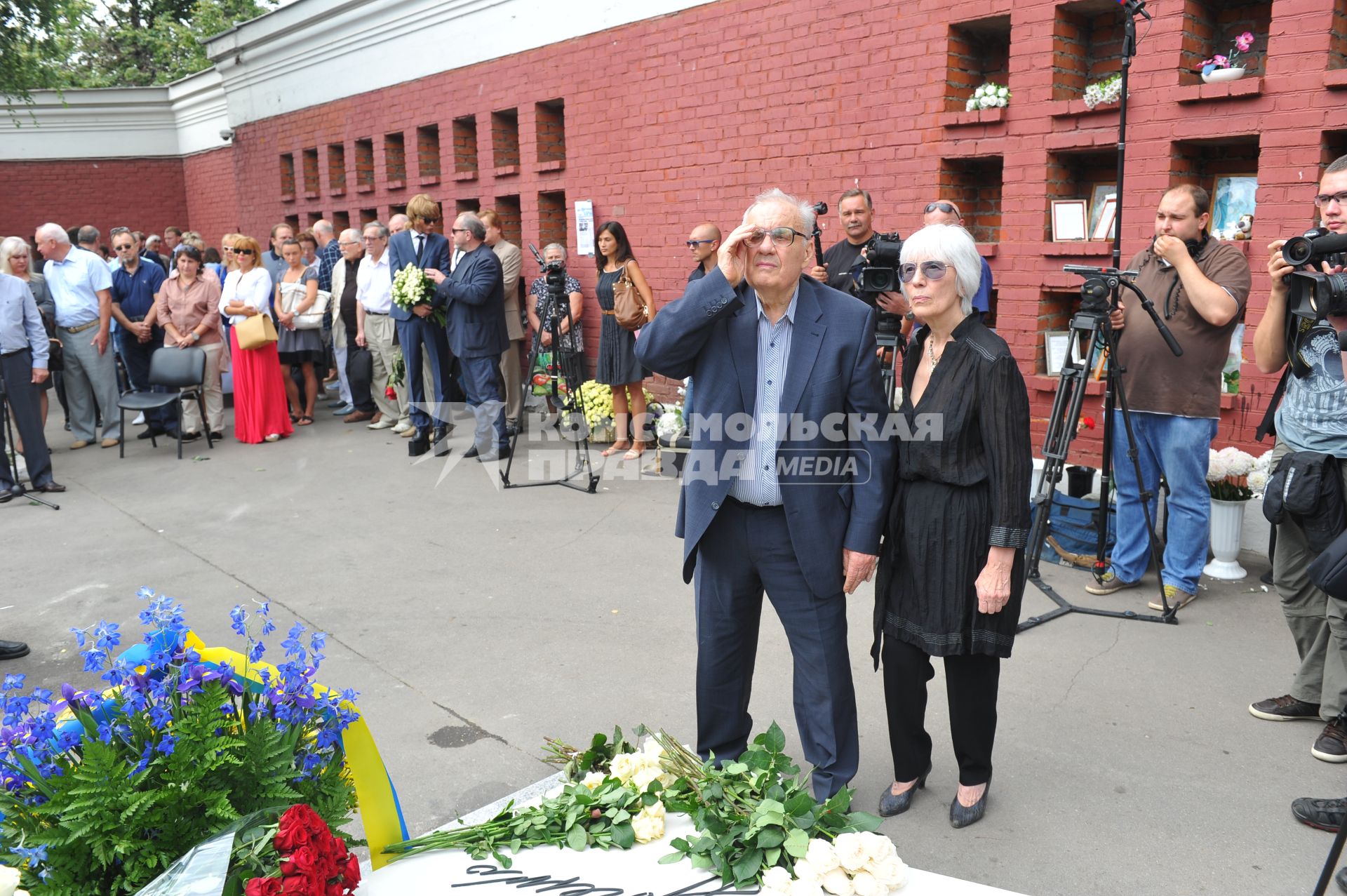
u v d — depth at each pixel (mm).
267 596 5020
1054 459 4609
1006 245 5949
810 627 2881
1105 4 5527
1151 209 5352
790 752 3352
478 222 7469
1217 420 4391
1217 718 3523
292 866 1523
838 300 2771
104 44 26562
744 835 1931
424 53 10594
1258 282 5004
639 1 8039
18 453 8438
